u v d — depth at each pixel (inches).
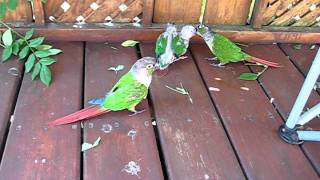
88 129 26.8
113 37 35.6
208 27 35.7
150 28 35.9
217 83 32.4
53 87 29.9
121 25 35.7
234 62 35.0
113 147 25.7
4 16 32.7
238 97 31.2
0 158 24.5
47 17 34.7
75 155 25.0
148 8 35.0
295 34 38.0
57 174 23.6
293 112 26.9
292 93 32.3
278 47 38.0
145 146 26.0
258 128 28.5
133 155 25.3
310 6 37.8
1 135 25.8
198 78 32.7
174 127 27.7
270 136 27.9
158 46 32.8
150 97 30.2
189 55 35.4
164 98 30.1
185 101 30.1
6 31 32.2
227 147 26.7
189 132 27.5
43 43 34.5
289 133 27.5
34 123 26.8
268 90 32.3
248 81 33.0
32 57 31.4
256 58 34.9
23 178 23.2
